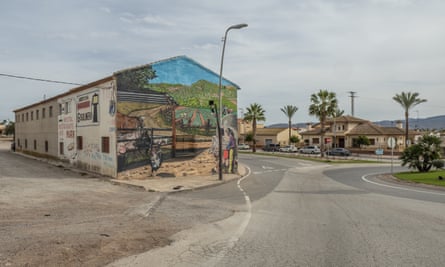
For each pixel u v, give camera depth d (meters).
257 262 5.75
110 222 8.75
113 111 19.84
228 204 11.98
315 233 7.71
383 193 15.12
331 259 5.88
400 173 26.33
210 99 24.47
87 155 23.58
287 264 5.64
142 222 8.82
